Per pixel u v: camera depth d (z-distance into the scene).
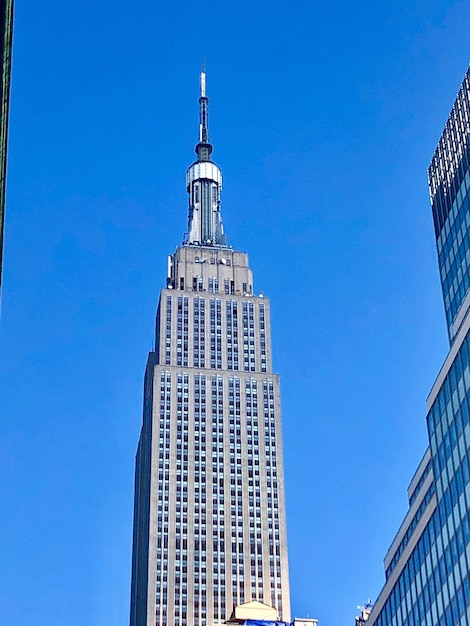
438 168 144.12
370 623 140.12
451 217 136.00
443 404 114.75
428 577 114.38
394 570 128.88
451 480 109.44
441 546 110.62
